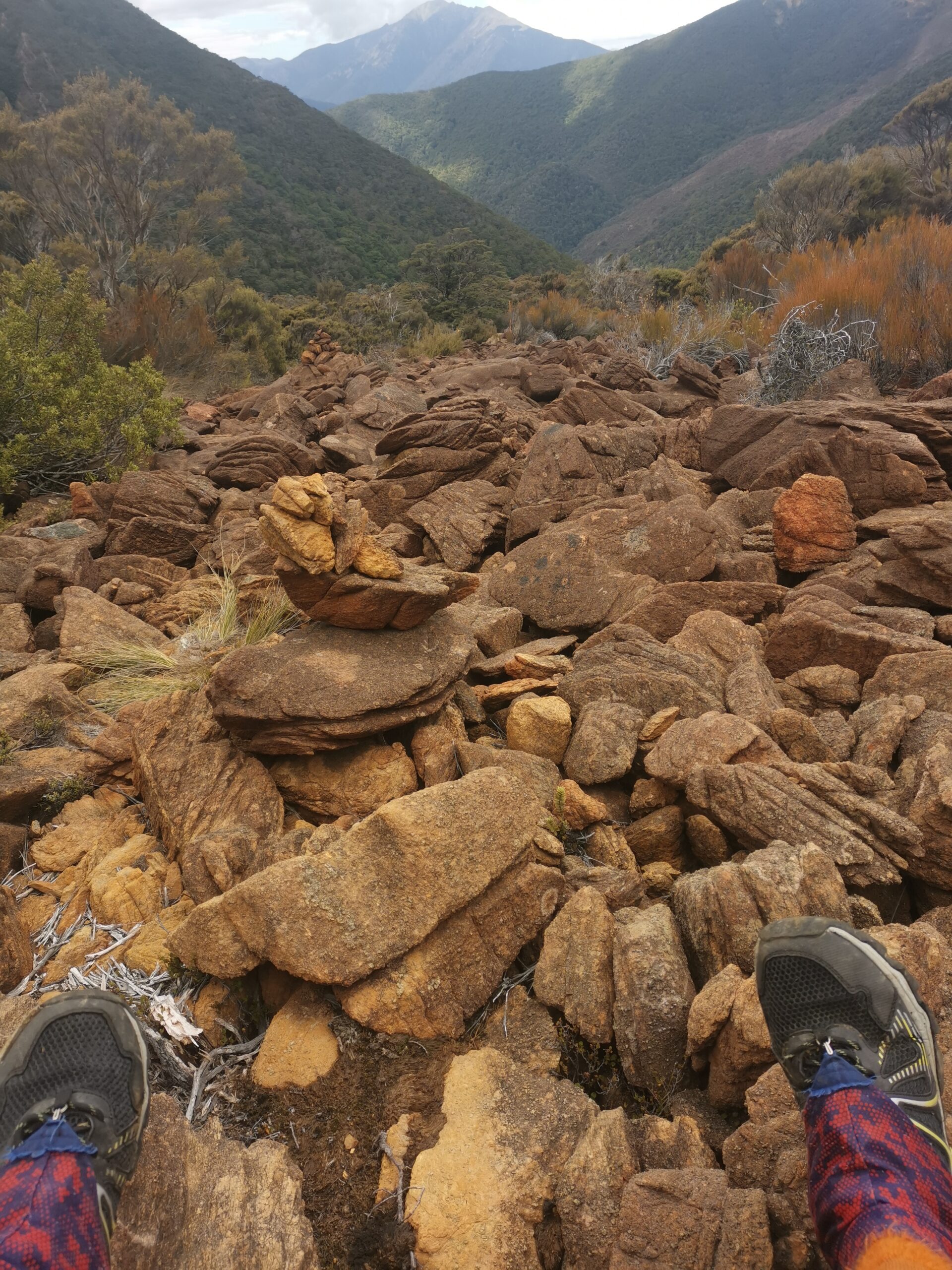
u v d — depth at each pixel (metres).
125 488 8.85
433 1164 2.09
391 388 13.05
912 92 163.75
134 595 6.83
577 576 5.33
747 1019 2.19
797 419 7.35
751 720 3.74
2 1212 1.42
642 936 2.53
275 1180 2.03
